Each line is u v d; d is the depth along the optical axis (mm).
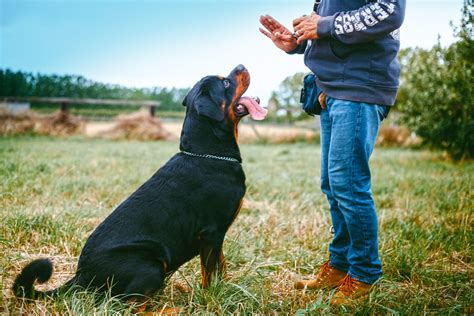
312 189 6055
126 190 5621
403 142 15367
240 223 4289
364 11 2367
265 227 4215
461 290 2793
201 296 2678
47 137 14805
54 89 21875
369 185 2639
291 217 4570
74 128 16156
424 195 5496
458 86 8266
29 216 3920
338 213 2916
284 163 9336
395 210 4859
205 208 2734
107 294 2453
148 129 16250
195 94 3006
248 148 14164
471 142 9141
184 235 2699
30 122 15383
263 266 3326
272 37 3182
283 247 3721
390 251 3455
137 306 2441
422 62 10008
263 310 2549
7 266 2963
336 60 2580
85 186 5605
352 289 2670
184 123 3051
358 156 2551
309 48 2775
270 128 18531
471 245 3615
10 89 20891
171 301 2754
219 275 2762
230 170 2855
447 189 5742
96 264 2504
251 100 3088
